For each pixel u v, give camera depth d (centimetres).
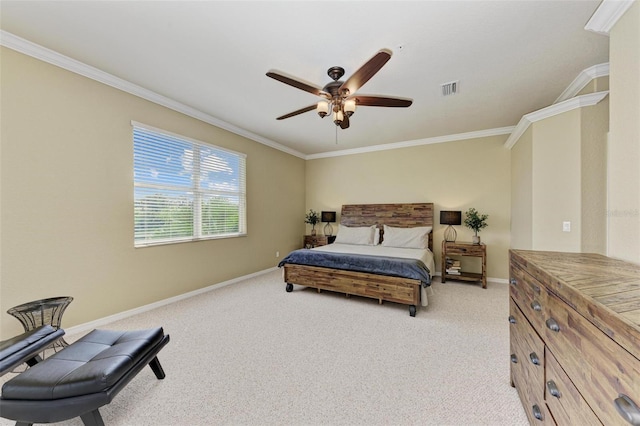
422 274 302
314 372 193
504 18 189
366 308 323
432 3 177
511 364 176
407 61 243
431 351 222
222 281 420
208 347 229
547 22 192
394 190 537
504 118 389
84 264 264
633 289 89
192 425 145
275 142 530
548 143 288
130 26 202
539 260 141
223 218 425
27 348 153
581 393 84
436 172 495
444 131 455
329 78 277
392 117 386
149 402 162
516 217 394
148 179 321
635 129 133
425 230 469
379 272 324
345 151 591
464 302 344
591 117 254
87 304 266
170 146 345
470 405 159
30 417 124
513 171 415
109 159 283
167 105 336
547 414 113
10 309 206
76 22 198
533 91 301
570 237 268
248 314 304
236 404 161
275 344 235
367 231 511
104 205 279
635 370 59
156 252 328
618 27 145
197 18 192
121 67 262
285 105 351
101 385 129
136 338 172
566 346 95
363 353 219
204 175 392
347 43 220
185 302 345
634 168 134
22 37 217
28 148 229
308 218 602
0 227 217
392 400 164
